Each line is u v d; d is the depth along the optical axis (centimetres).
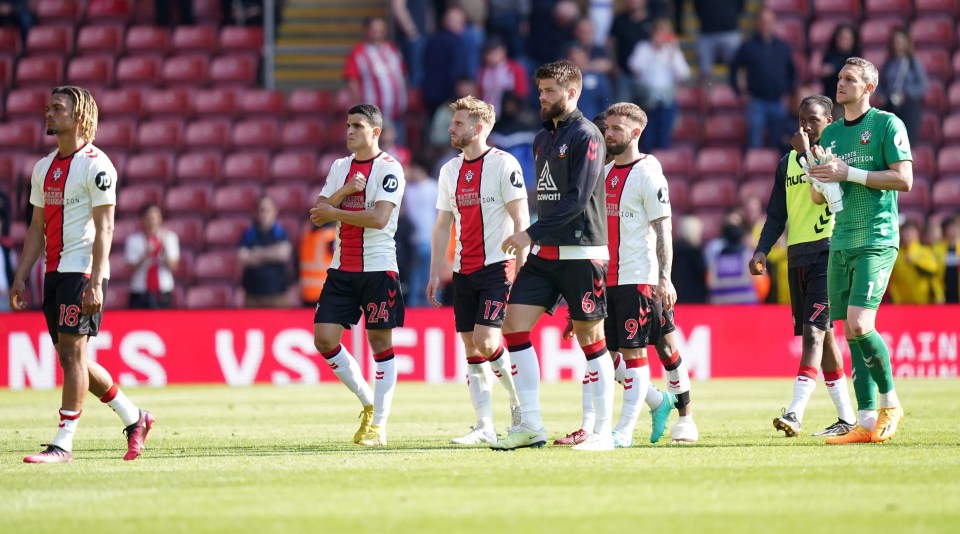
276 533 1653
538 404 2598
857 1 7662
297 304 6131
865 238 2664
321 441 2892
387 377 2845
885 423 2691
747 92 6744
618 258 2641
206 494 1981
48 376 5091
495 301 2727
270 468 2298
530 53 6794
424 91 6656
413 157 6475
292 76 7888
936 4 7625
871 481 2069
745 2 7400
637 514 1770
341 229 2894
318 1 8100
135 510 1839
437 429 3212
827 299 2859
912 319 5266
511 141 5959
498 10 6912
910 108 6456
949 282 5619
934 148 7062
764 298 5666
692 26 7856
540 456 2441
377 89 6706
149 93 7319
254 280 5703
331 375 5222
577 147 2436
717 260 5578
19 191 6575
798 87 6544
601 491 1973
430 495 1945
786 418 2812
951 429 3000
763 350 5288
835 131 2758
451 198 2808
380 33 6744
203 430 3219
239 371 5184
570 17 6738
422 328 5203
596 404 2550
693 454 2469
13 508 1870
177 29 7731
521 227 2716
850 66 2678
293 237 6581
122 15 7881
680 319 5250
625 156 2667
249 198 6706
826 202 2722
